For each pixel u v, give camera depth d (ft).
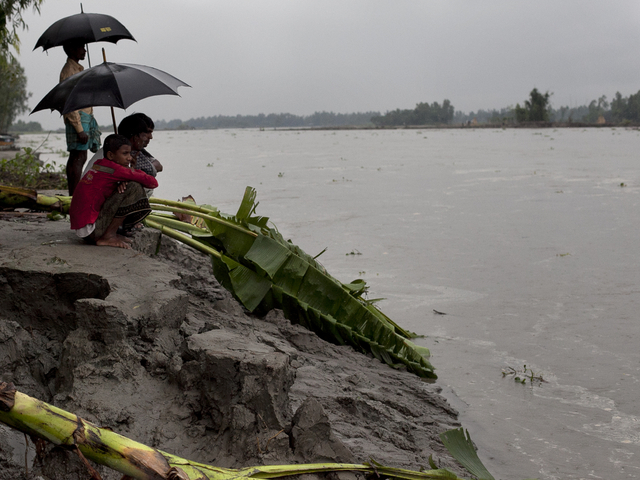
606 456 15.58
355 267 33.50
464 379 20.43
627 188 64.95
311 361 19.24
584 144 165.99
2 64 51.24
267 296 22.02
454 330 24.58
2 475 10.95
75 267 16.34
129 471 8.90
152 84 20.03
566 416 17.79
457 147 160.45
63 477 11.42
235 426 11.93
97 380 12.98
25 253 17.46
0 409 8.43
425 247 38.17
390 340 22.20
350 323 22.50
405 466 13.48
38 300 16.02
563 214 49.65
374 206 55.57
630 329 24.04
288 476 11.12
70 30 23.67
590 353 22.03
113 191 18.33
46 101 19.99
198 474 9.50
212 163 114.52
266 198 61.31
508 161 108.17
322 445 11.95
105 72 19.61
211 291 21.35
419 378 20.68
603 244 38.22
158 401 12.98
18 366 14.16
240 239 22.17
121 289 15.16
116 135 18.01
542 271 32.40
